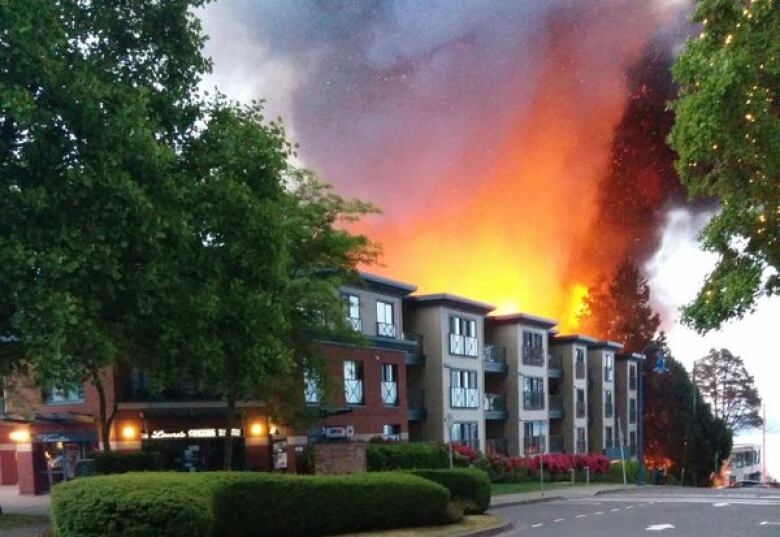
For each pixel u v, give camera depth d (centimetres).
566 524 1920
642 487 4172
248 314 1497
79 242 1220
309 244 2378
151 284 1303
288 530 1404
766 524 1791
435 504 1714
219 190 1470
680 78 1184
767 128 1108
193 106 1556
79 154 1276
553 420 5372
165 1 1509
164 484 1088
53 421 2823
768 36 1087
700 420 6650
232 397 2255
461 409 4097
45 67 1214
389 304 3716
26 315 1190
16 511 2022
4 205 1227
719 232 1215
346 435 3225
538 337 4975
